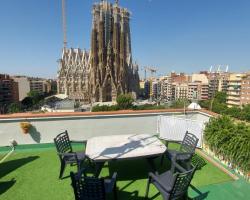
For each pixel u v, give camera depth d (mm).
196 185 4016
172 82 123812
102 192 2709
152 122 7043
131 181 4148
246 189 3891
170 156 4281
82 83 86625
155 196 3645
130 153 3875
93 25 78750
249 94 78438
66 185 3965
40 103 81562
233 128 4777
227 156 4672
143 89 122062
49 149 5898
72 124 6363
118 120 6688
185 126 6207
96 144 4395
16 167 4746
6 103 89938
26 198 3543
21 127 6012
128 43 88562
